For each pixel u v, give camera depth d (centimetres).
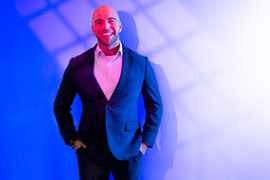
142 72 145
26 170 186
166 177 169
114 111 136
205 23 159
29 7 184
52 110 181
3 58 188
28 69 184
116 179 147
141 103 170
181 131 165
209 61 159
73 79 147
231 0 155
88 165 142
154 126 145
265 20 151
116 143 135
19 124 186
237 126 157
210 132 161
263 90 152
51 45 181
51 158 183
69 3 179
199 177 163
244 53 154
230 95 157
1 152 189
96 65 146
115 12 145
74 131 148
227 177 159
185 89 163
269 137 152
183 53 163
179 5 162
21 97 186
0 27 189
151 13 166
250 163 155
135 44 169
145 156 172
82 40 177
